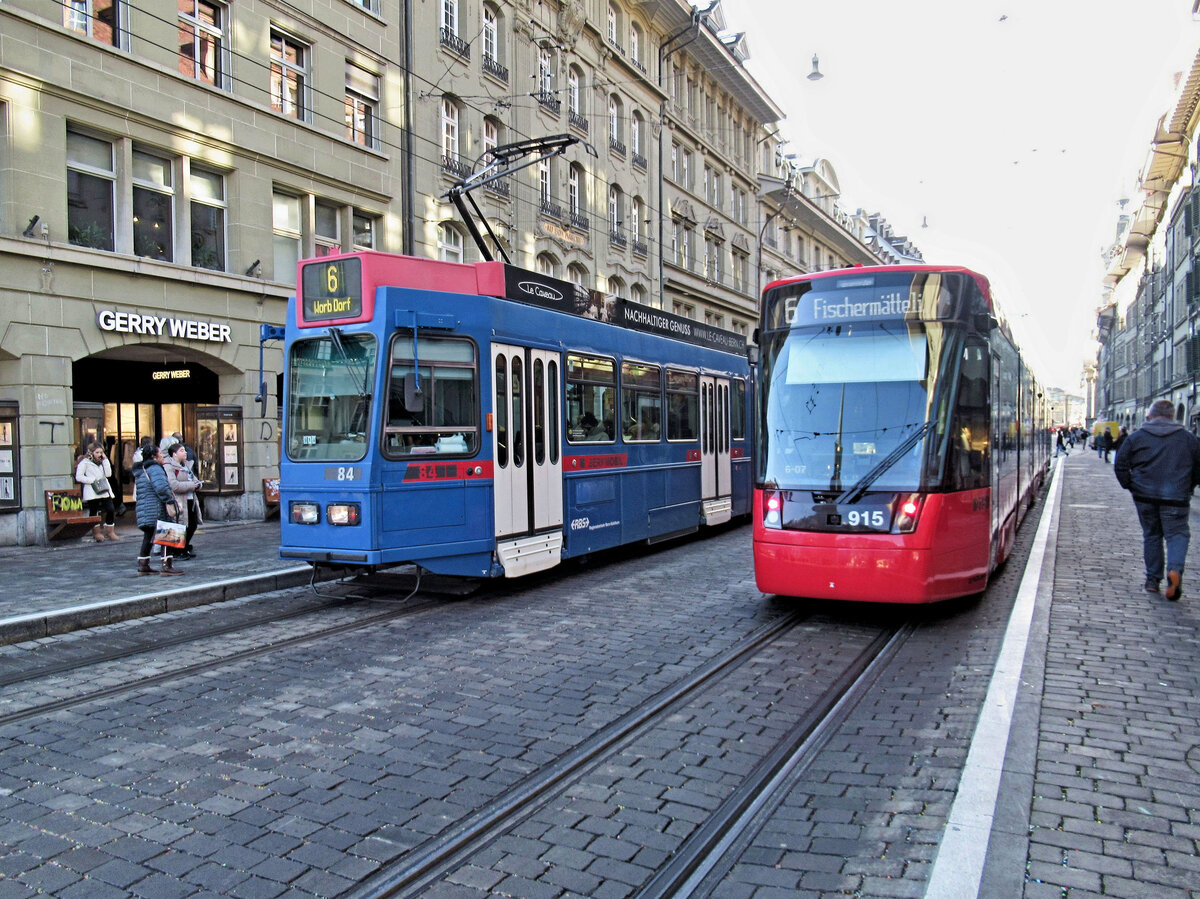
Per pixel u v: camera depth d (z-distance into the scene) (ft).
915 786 13.66
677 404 44.11
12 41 41.88
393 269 28.43
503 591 32.12
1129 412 206.39
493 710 17.98
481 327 30.09
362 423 27.66
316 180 59.11
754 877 11.00
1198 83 112.37
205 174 52.90
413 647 23.47
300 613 28.30
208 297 51.62
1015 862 10.67
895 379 25.38
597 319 37.22
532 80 82.53
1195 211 119.14
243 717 17.69
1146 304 177.58
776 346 27.07
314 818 12.92
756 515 26.50
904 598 24.11
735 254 135.44
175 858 11.71
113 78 46.32
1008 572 33.76
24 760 15.46
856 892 10.52
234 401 54.49
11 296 42.06
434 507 28.66
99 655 22.98
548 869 11.35
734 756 15.31
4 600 27.91
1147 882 10.28
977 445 26.13
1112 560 35.22
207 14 52.54
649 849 11.87
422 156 68.28
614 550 43.42
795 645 23.40
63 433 44.14
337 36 60.64
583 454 35.37
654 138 107.45
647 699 18.70
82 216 46.06
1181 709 16.56
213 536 46.75
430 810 13.17
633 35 104.68
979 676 19.69
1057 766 13.78
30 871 11.37
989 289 28.07
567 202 87.97
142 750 15.87
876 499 24.56
